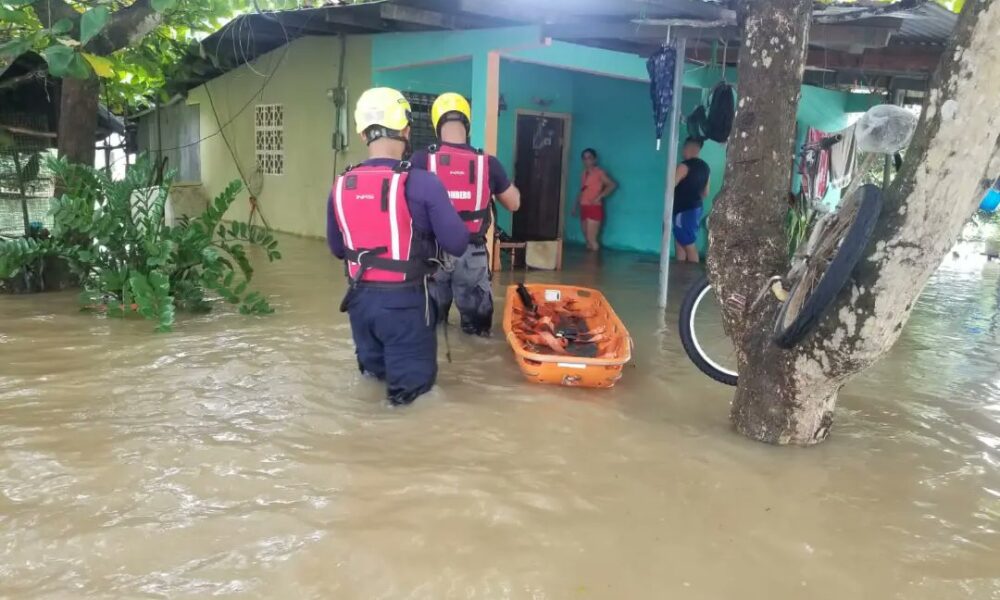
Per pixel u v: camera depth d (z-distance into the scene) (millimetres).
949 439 4000
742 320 3877
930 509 3217
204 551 2662
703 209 10414
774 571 2711
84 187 6348
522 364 4590
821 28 6180
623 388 4676
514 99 10945
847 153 5652
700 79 9523
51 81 8312
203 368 4734
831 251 3387
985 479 3520
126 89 11789
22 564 2545
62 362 4773
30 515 2850
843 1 6809
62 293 6910
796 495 3299
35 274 6910
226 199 6406
